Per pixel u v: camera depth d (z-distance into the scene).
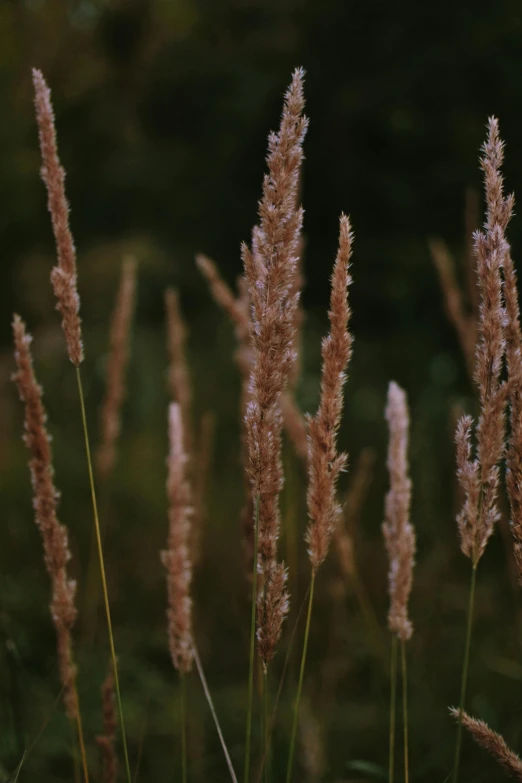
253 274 1.30
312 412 3.21
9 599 3.22
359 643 3.03
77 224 14.04
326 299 8.98
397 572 1.62
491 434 1.29
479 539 1.32
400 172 8.37
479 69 7.73
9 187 11.55
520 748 2.26
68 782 2.30
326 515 1.33
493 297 1.28
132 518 4.51
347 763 1.92
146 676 2.81
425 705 2.61
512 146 7.07
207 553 3.95
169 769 2.41
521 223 5.82
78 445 5.40
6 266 10.69
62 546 1.66
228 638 3.38
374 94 8.27
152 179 13.05
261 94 11.28
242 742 2.53
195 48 13.30
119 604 3.68
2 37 15.00
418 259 7.57
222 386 6.43
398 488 1.63
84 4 16.81
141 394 6.18
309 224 9.14
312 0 9.44
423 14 8.21
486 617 3.08
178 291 9.95
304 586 3.48
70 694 1.73
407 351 6.84
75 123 15.73
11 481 4.54
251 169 11.30
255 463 1.31
